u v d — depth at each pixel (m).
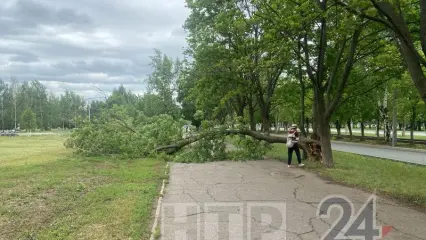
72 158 14.76
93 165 12.52
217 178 10.28
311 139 14.83
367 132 59.72
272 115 52.91
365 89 15.24
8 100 85.56
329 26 12.61
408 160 17.92
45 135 50.78
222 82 20.92
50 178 9.48
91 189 8.20
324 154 13.54
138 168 11.98
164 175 10.49
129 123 18.03
